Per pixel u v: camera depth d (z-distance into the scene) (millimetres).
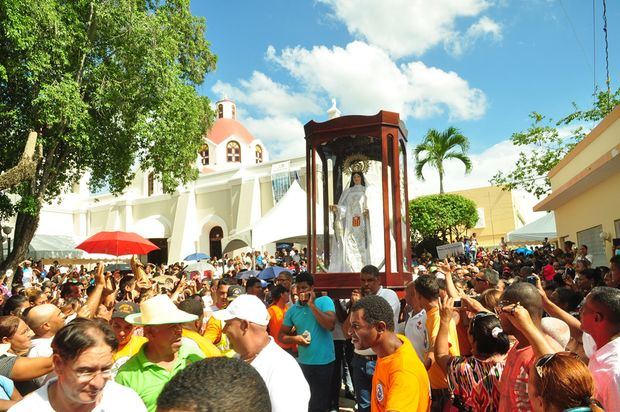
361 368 5145
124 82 14969
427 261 17062
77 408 2553
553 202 17750
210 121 19641
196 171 17984
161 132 15180
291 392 2994
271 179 30094
